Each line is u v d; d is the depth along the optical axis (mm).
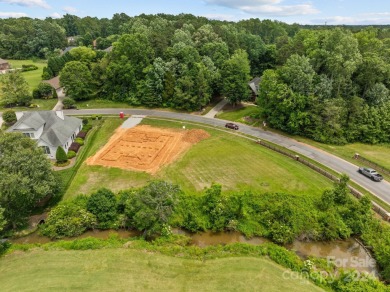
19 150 32156
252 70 92375
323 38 59469
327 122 51562
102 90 76188
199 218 32969
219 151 48281
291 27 156125
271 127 58875
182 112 67750
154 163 44500
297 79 53344
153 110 68812
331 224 31625
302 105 53125
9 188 28875
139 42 72125
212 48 78562
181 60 71750
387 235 29906
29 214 33344
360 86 55375
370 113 52062
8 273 25234
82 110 68688
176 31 84750
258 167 43000
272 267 26219
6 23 165250
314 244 31031
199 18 128500
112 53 76750
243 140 53000
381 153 48156
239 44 91750
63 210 32344
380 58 53375
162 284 24000
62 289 23312
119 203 33000
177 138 53562
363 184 38750
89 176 41062
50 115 52219
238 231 32500
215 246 29688
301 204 34125
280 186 37969
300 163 44438
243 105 72188
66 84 72750
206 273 25312
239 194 35094
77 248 28188
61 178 37938
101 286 23656
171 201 31000
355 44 50500
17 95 69125
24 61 136125
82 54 92938
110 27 168125
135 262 26484
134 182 39469
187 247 29250
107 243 28938
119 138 53406
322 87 52750
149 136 54094
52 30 148500
